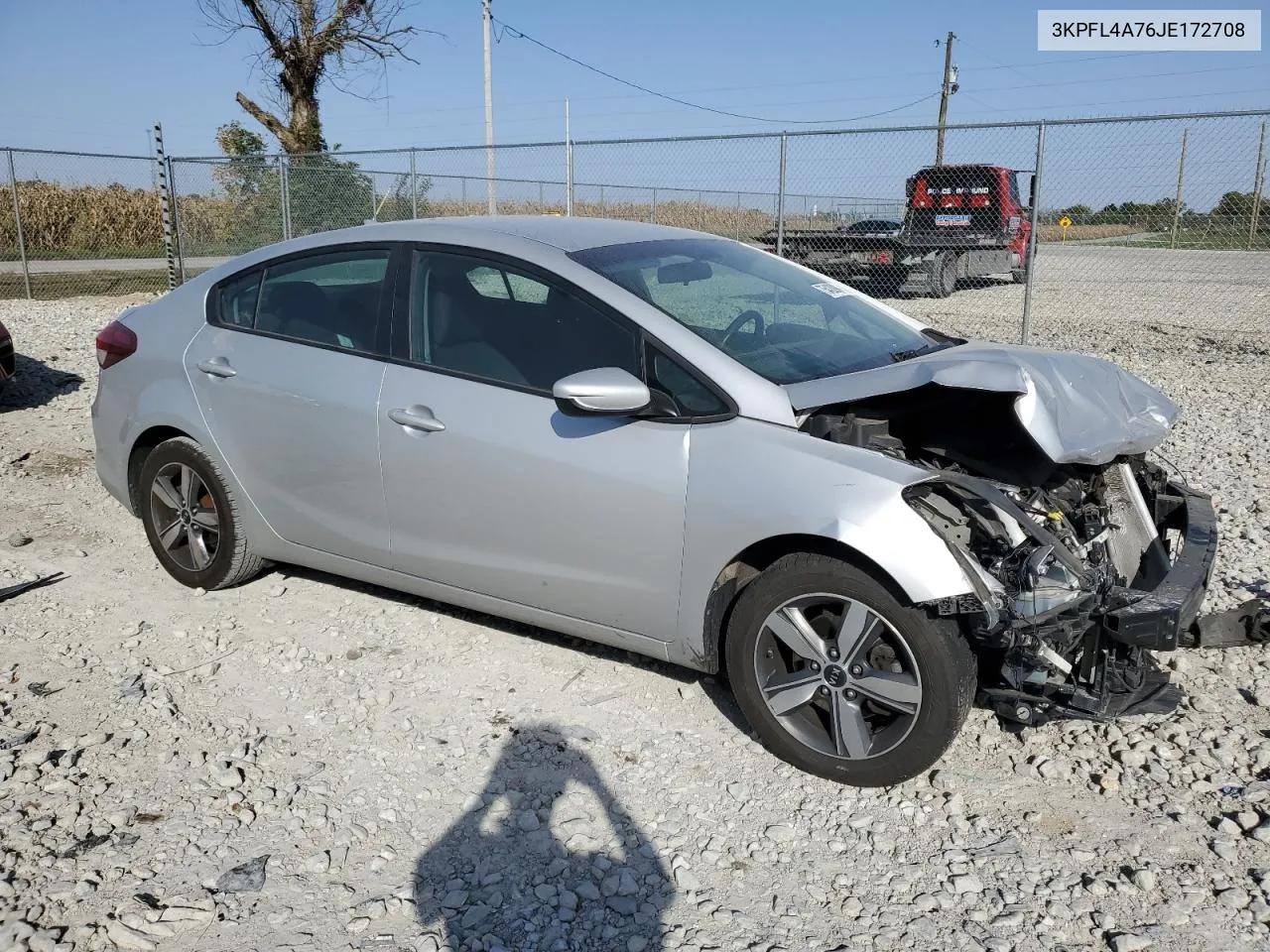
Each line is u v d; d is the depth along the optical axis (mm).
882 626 3053
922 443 3709
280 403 4133
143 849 2918
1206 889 2748
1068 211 10523
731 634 3322
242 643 4199
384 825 3057
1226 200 10195
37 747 3404
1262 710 3639
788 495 3096
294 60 20172
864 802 3148
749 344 3553
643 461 3346
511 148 12539
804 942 2586
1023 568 2975
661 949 2566
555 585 3623
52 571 4906
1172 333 12516
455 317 3801
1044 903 2709
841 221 13438
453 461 3688
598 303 3529
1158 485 3939
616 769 3328
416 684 3867
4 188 24156
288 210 15367
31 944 2539
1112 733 3477
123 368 4664
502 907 2713
